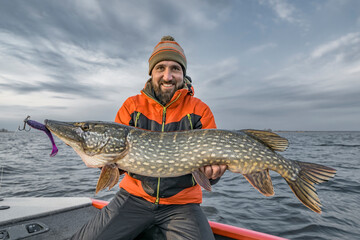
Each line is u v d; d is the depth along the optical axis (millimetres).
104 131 689
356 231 1057
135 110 783
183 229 638
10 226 740
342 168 2850
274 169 676
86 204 950
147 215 683
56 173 2449
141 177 703
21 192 1701
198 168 686
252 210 1317
